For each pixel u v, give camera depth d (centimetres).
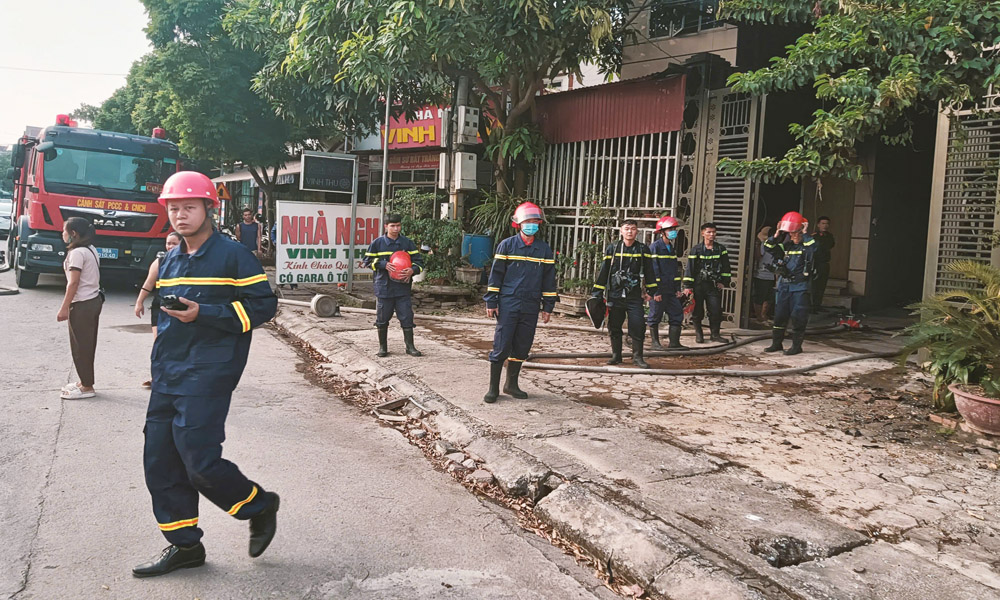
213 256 347
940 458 548
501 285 675
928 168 1522
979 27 663
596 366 852
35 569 349
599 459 517
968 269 662
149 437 346
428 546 398
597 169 1339
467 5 1155
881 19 689
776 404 699
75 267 635
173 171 1416
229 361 344
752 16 954
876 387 779
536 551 405
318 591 342
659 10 1445
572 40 1266
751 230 1125
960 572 369
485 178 1720
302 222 1320
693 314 1030
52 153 1312
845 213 1418
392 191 2061
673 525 405
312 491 469
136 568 347
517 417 622
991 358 629
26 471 473
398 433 616
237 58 1997
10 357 810
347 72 1301
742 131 1128
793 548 389
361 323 1123
